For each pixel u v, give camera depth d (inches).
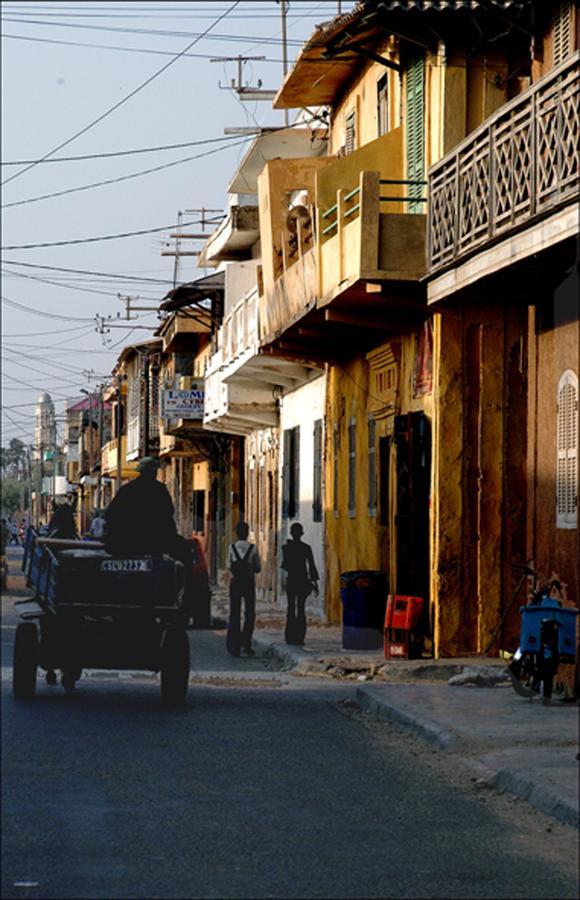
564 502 795.4
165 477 3058.6
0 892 347.3
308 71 1327.5
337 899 352.8
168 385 2819.9
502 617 971.9
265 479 1947.6
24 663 720.3
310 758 578.6
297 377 1652.3
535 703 734.5
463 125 1003.3
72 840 407.2
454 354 989.2
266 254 1411.2
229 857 394.3
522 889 369.7
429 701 739.4
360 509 1306.6
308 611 1561.3
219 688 844.6
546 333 834.8
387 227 970.7
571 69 682.8
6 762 534.0
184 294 2265.0
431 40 1028.5
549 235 716.7
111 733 624.1
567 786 489.1
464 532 991.0
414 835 433.7
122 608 707.4
